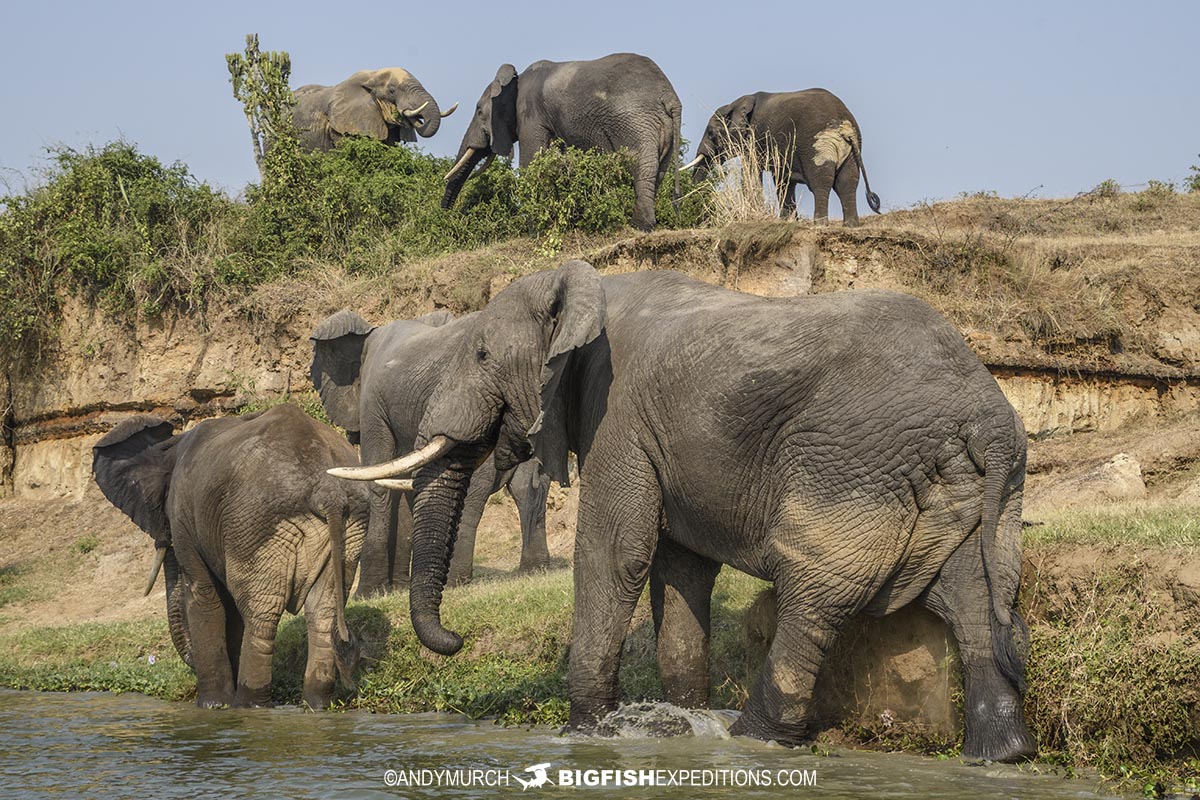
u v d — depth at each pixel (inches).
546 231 967.6
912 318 347.9
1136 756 334.3
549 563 698.8
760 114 1071.6
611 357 388.8
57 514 1048.2
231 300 1045.2
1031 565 376.2
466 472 429.4
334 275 1023.6
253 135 1202.6
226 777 363.3
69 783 359.3
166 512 554.6
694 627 407.8
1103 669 342.6
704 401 358.3
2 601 878.4
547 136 1029.8
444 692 491.5
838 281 807.1
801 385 346.0
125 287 1077.1
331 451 506.3
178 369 1056.2
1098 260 844.6
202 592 530.9
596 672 389.4
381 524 655.8
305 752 400.2
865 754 360.8
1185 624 335.0
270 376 999.6
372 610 561.3
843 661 387.2
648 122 976.9
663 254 831.7
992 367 765.9
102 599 876.0
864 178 1045.2
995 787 318.3
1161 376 775.7
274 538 497.7
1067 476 674.8
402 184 1133.7
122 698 569.0
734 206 896.3
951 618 344.8
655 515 379.6
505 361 409.7
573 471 805.2
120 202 1130.0
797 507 345.1
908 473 337.4
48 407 1122.0
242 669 511.5
